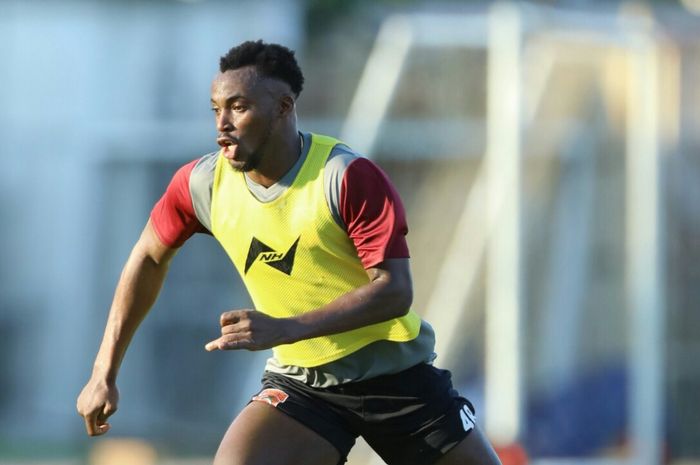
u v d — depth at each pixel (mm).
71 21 61438
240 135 15695
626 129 39531
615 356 38812
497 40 33500
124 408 57031
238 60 15797
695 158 42812
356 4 56719
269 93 15711
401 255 15789
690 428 44625
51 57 61562
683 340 44719
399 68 39344
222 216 16469
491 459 17422
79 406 17125
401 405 17156
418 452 17375
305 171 16016
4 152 61531
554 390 38031
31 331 61281
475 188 41156
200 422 56438
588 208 40281
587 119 39719
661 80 38375
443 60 42938
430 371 17344
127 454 50656
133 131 61125
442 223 41344
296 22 59750
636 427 36281
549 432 37188
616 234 40219
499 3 35125
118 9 61312
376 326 16672
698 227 44031
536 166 39281
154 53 61344
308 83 54219
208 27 60938
